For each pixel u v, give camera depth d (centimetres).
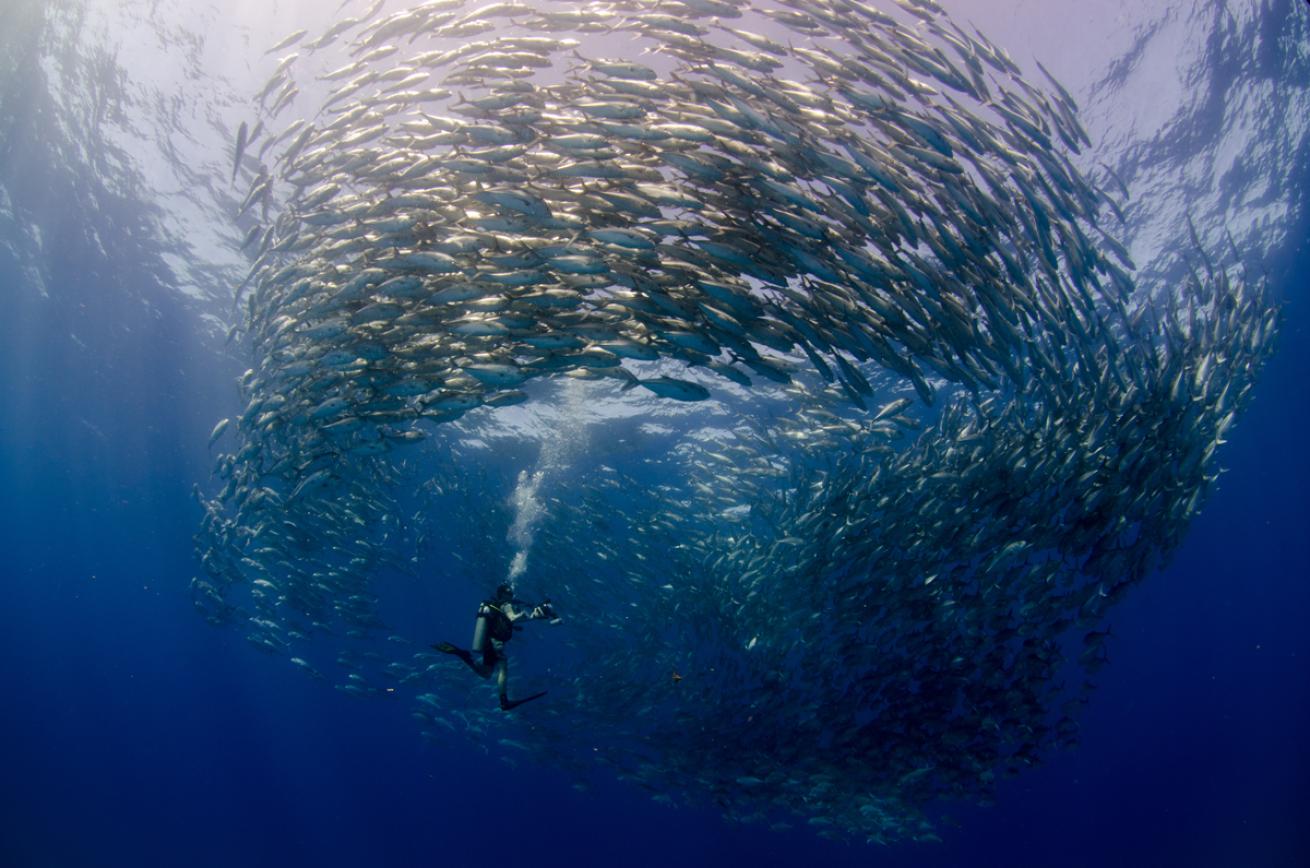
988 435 1298
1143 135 1509
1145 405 1279
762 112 716
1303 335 2231
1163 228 1711
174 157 1625
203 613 2083
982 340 953
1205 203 1677
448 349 936
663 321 824
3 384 2825
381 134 827
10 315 2383
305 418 1086
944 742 1403
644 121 727
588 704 2120
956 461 1317
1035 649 1213
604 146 705
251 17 1287
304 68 1357
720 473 1997
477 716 2238
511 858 4881
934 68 768
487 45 783
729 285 805
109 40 1379
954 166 745
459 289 751
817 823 1903
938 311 877
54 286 2195
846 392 927
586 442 2492
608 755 2164
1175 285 1842
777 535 1625
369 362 935
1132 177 1582
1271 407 2641
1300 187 1689
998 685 1317
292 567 1848
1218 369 1445
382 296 879
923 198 830
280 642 2034
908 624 1392
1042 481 1210
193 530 3962
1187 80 1419
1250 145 1563
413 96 798
